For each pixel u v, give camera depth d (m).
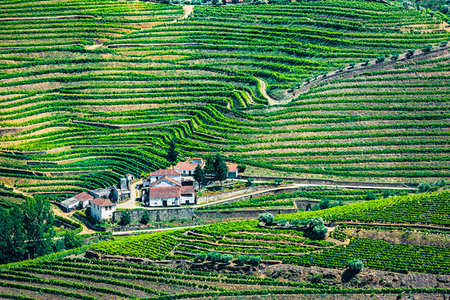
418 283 183.50
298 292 186.12
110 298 191.12
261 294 186.88
